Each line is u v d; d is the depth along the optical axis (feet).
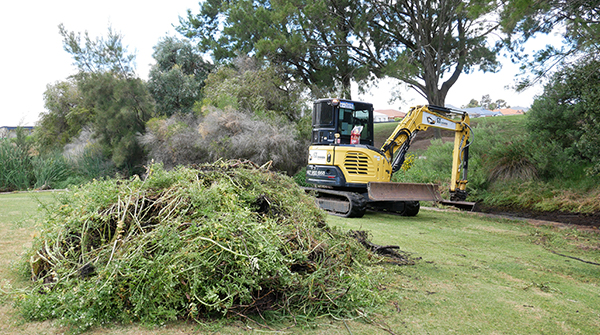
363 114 27.73
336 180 25.40
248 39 55.88
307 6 49.67
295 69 57.82
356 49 56.54
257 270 8.05
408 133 26.48
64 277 8.35
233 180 11.88
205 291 7.91
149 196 10.27
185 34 67.62
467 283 11.30
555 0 23.88
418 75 51.62
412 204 25.34
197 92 58.85
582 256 15.37
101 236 9.46
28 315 7.68
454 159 27.53
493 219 24.73
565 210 26.73
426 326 8.21
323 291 8.67
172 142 45.01
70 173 49.39
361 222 22.45
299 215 11.36
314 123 28.02
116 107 49.73
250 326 7.79
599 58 25.50
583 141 26.23
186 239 8.48
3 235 14.93
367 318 8.45
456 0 48.03
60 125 64.39
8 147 43.06
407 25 56.54
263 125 41.42
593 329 8.40
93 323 7.59
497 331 8.14
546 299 10.23
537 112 33.14
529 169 31.71
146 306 7.80
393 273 11.80
